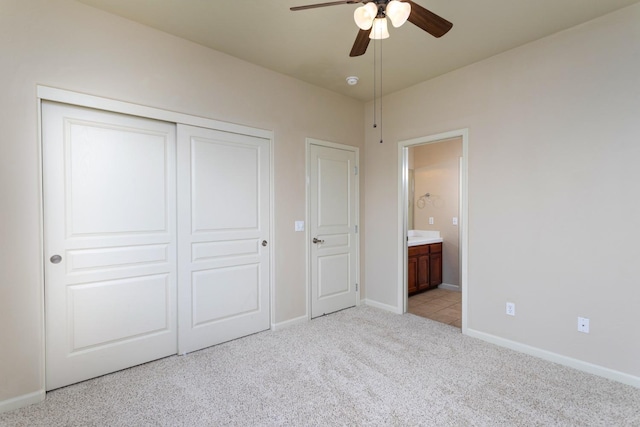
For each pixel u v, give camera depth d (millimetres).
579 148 2406
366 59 2953
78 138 2221
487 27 2426
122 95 2338
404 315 3695
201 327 2791
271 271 3234
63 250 2170
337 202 3828
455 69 3158
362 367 2451
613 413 1885
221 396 2068
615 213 2254
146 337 2533
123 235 2418
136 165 2473
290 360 2570
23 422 1820
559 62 2494
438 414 1879
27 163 1992
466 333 3096
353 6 2186
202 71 2738
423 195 5293
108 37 2277
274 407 1953
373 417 1854
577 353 2426
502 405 1964
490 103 2908
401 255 3721
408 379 2271
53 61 2070
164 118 2541
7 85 1924
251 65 3051
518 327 2742
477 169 3004
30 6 1998
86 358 2264
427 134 3422
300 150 3451
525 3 2143
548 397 2049
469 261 3068
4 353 1924
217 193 2871
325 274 3713
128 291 2441
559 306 2514
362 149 4102
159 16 2316
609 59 2264
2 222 1921
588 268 2373
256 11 2246
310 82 3494
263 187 3180
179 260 2672
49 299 2121
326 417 1855
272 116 3209
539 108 2607
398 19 1630
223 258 2920
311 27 2449
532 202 2652
